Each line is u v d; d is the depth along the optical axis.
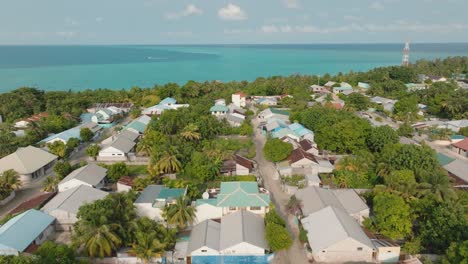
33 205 62.75
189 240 52.31
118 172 75.25
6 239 49.38
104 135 115.00
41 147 94.38
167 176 77.31
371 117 132.25
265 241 51.56
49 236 56.81
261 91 179.38
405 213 52.66
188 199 59.84
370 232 54.97
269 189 73.50
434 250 50.38
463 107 126.00
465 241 42.28
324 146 91.25
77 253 49.78
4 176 70.06
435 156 71.50
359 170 74.19
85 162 84.88
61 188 69.00
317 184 71.25
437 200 54.66
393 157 71.06
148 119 122.31
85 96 160.50
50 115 124.75
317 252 49.41
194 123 102.75
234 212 57.94
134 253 48.28
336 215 54.53
